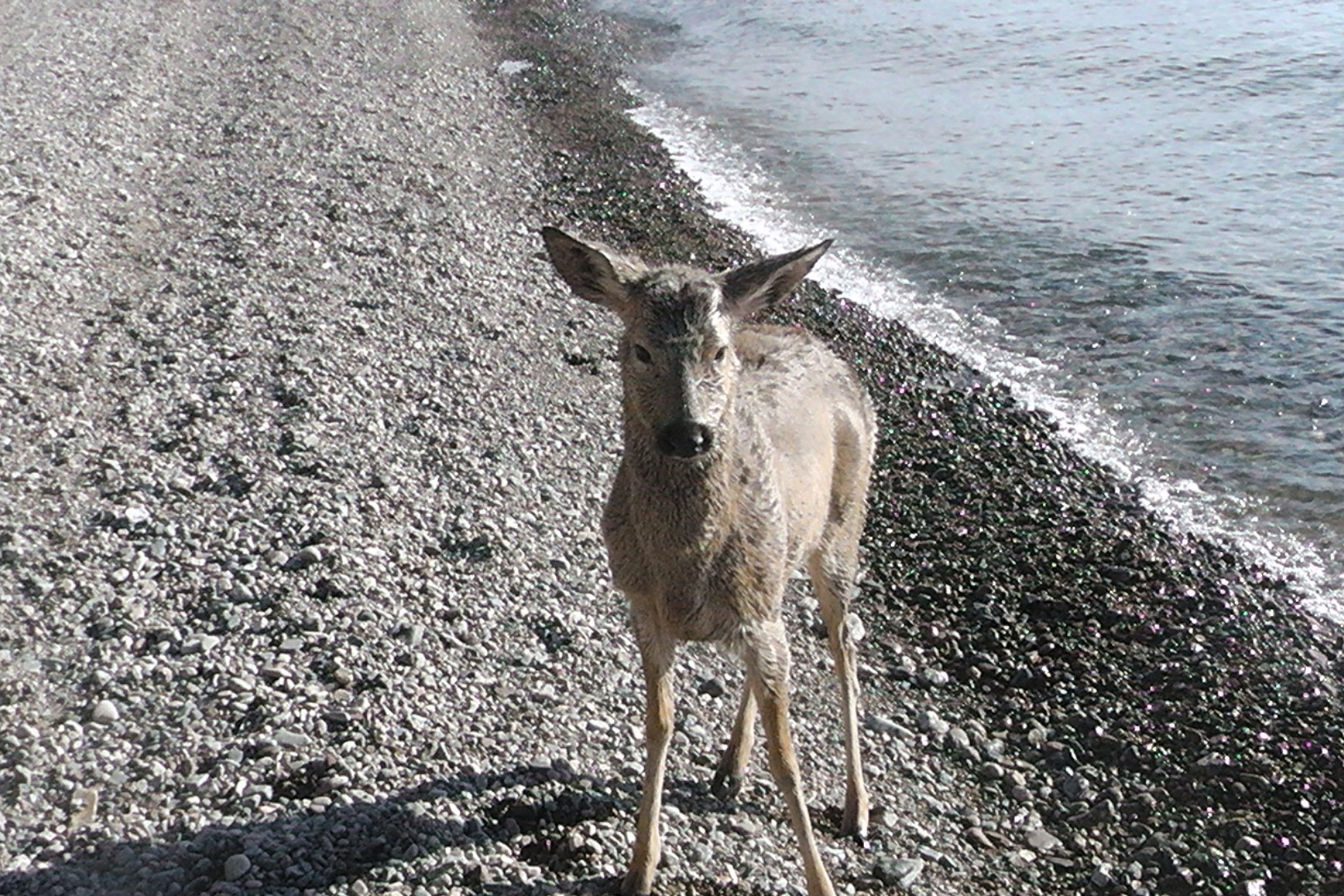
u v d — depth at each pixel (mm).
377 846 7453
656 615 7223
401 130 22016
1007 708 9945
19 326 13336
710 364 6730
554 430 12875
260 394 12617
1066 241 18625
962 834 8625
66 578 9547
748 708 8344
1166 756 9414
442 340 14445
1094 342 16062
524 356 14398
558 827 7824
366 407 12680
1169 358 15586
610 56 28766
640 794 8195
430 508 11148
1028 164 21547
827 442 8227
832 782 8867
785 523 7281
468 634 9555
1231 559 11844
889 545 12086
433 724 8547
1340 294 16609
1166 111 23328
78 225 16188
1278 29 26922
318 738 8266
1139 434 14094
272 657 8953
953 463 13445
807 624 10617
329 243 16656
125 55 23922
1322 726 9641
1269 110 22953
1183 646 10586
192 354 13273
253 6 28828
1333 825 8719
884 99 25250
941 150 22422
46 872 7129
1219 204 19500
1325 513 12648
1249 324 16141
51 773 7828
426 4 31453
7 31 24453
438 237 17406
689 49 29422
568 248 7090
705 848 7836
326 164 19641
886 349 15859
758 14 31625
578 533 11164
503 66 27406
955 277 17844
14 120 19500
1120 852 8578
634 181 20906
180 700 8492
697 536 6867
